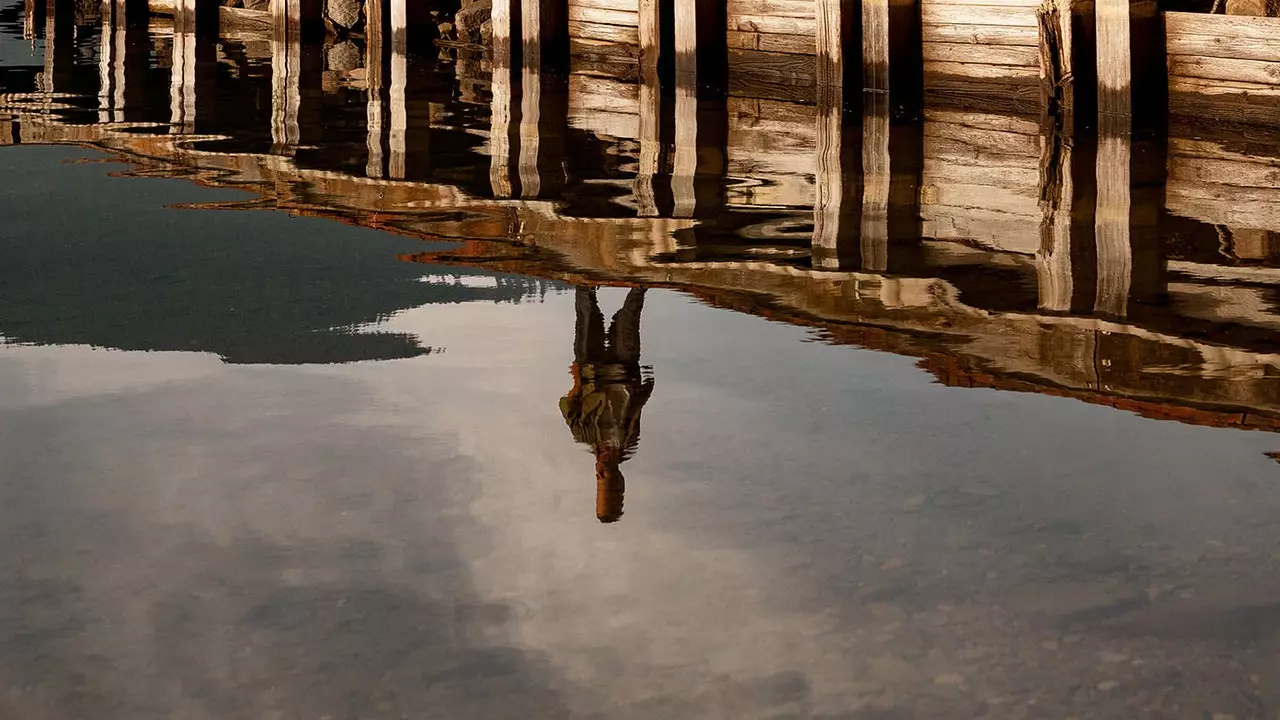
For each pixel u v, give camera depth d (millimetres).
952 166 8484
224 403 4387
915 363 4621
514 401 4371
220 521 3434
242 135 10188
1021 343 4824
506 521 3400
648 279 5898
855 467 3689
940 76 10484
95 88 12898
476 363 4801
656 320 5258
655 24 11891
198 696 2619
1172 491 3484
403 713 2547
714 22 11797
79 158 9125
